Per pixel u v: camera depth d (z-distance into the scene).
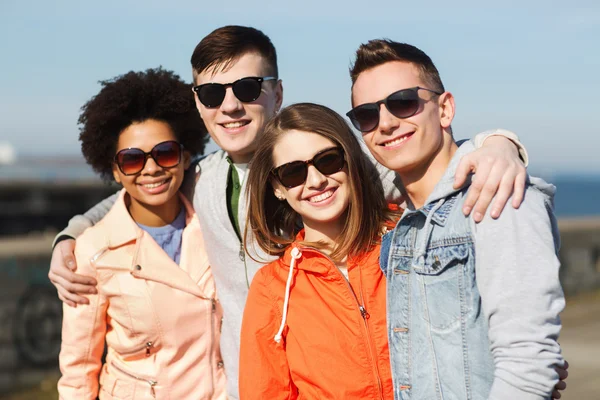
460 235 1.98
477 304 1.94
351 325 2.26
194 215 2.96
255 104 2.80
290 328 2.34
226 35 2.78
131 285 2.76
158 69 2.97
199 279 2.87
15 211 23.02
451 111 2.22
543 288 1.77
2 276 6.52
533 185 1.94
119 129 2.88
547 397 1.76
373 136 2.20
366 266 2.34
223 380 2.84
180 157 2.85
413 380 2.04
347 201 2.42
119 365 2.81
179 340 2.77
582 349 7.35
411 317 2.07
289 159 2.41
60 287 2.78
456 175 1.98
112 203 3.13
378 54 2.19
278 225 2.65
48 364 6.80
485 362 1.92
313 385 2.28
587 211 103.81
